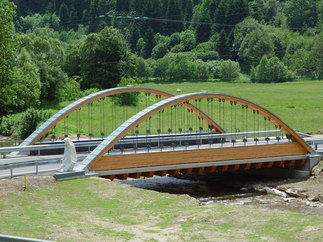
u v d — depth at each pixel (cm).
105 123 8100
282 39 16612
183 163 3891
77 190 2844
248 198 3959
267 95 11669
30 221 2152
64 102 10325
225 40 17088
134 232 2112
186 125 7894
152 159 3703
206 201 3809
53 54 12519
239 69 15450
